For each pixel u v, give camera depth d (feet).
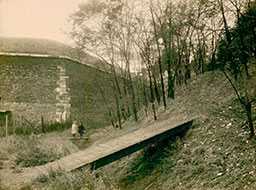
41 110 61.87
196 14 42.42
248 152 20.11
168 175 23.66
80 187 22.16
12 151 36.96
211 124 27.81
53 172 24.85
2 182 24.00
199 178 20.56
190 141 26.91
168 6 43.83
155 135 27.91
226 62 28.14
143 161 28.89
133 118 53.01
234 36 26.76
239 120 25.23
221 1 30.17
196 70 51.42
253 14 24.67
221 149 22.48
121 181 26.08
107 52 53.67
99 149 30.27
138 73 55.83
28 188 22.49
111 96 74.33
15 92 61.41
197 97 39.27
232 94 31.35
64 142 42.47
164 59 50.60
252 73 30.96
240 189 16.90
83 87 69.05
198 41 48.91
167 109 42.55
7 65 62.03
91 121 67.77
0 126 58.49
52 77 64.34
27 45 69.51
